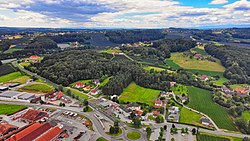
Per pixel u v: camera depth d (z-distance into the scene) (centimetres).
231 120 15838
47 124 12581
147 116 15688
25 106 16338
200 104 18575
